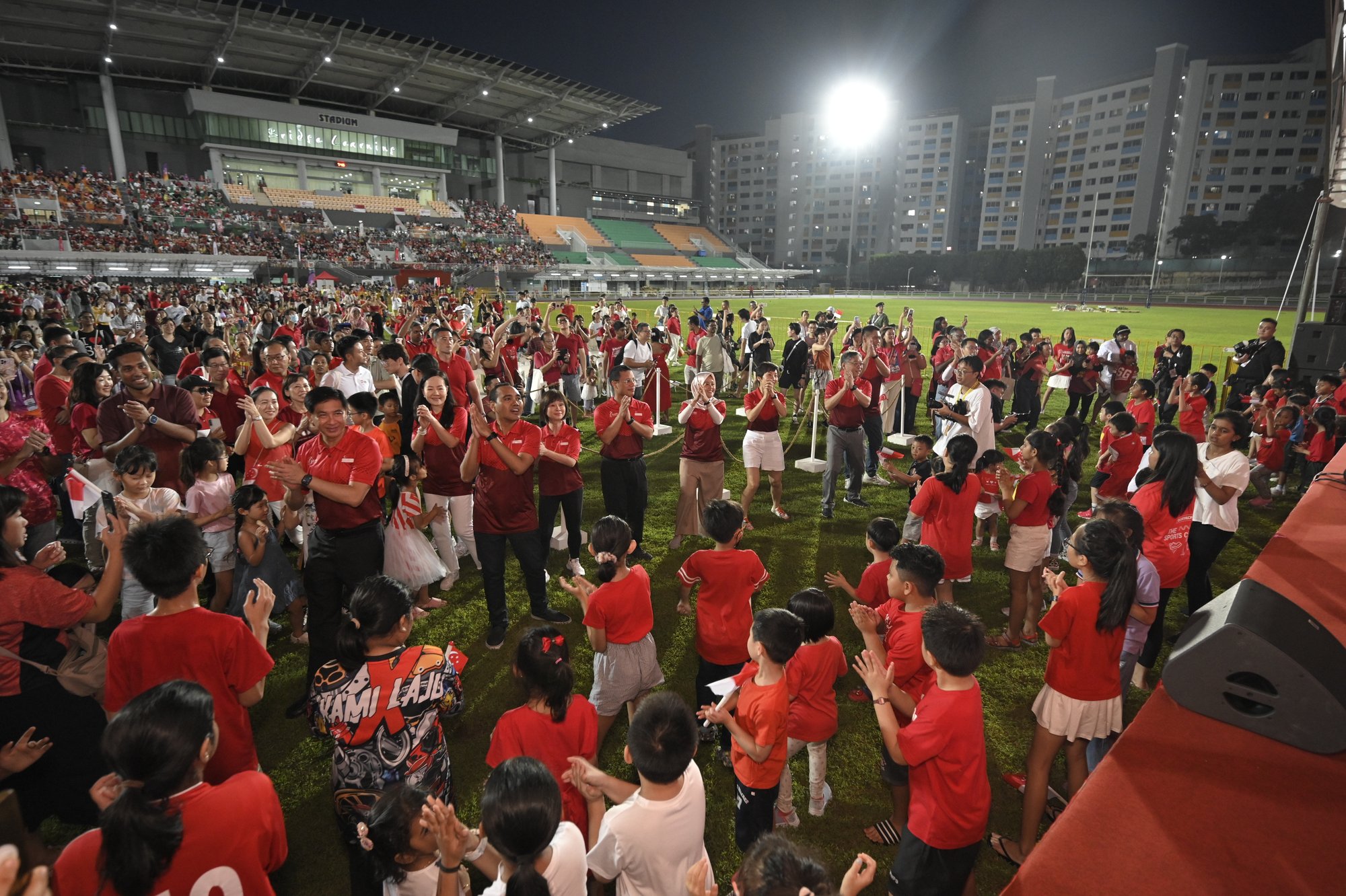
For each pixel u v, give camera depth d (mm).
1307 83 84688
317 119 53812
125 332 15289
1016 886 1848
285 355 6762
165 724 1802
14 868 1442
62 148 46719
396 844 2203
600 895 2828
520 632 5395
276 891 3150
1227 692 2498
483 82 53281
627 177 88000
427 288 37562
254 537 4438
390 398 6355
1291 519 4672
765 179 126438
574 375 12594
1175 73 89375
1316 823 2020
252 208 49250
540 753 2719
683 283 72125
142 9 37906
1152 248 87750
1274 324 11164
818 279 93812
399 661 2711
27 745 2881
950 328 13219
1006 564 5152
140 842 1733
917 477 6340
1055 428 6098
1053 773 3926
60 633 3012
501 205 67750
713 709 3076
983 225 109688
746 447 7480
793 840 3439
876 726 4391
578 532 6211
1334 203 12445
